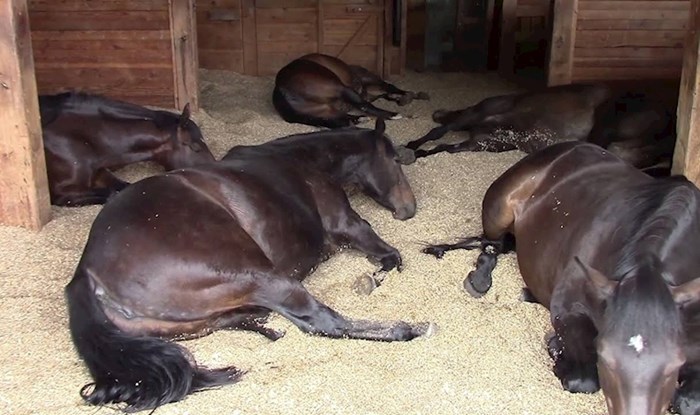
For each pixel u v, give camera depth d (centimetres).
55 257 415
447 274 405
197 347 334
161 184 343
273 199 363
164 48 676
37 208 449
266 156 397
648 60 665
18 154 440
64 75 690
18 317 354
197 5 817
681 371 284
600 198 329
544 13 841
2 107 434
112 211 333
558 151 375
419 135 665
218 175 353
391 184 468
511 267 408
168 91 688
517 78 845
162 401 293
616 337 229
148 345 300
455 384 313
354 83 776
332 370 320
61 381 311
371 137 461
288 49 835
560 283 316
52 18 676
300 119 696
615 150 571
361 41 837
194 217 330
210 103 739
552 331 349
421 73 873
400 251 433
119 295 317
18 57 423
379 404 301
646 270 241
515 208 382
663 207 290
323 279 397
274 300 335
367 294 385
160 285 317
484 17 881
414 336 344
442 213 488
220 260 323
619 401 227
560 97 602
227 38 829
